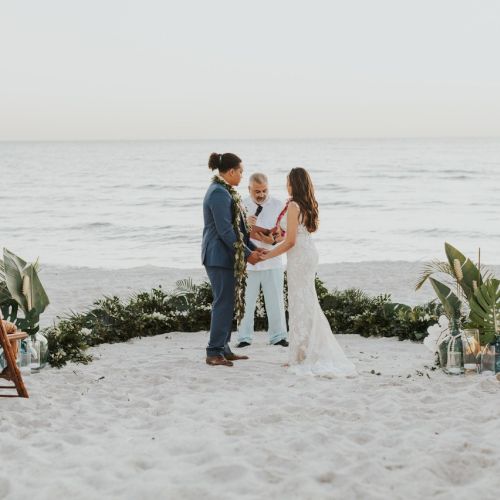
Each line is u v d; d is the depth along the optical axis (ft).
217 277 22.97
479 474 13.01
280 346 26.91
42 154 643.86
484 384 19.52
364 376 21.45
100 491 12.34
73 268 61.31
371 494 11.98
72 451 14.33
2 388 19.03
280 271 26.84
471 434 15.23
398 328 28.09
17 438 15.51
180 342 28.12
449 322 21.76
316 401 18.43
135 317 29.22
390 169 280.31
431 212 122.11
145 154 633.20
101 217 116.78
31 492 12.23
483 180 211.41
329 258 72.38
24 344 21.72
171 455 14.25
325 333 22.41
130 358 24.67
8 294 22.54
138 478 12.89
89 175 261.24
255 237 26.13
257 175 26.48
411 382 20.31
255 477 12.79
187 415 17.29
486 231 93.35
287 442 14.75
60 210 130.00
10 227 103.24
